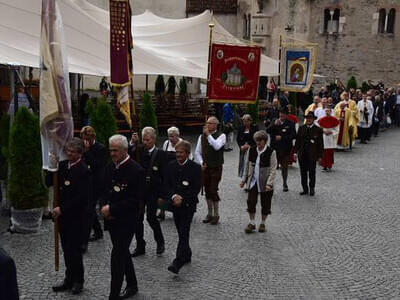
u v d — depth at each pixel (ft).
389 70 103.50
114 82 29.45
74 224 21.22
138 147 26.99
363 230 31.81
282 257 26.76
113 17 28.84
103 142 33.81
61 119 21.90
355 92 77.92
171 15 128.16
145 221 32.37
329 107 50.78
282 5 109.81
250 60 35.99
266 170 30.04
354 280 24.06
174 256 26.37
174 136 30.09
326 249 28.17
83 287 22.39
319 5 105.91
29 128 28.94
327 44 106.73
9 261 9.84
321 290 22.84
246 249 27.76
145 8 127.85
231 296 21.98
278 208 36.32
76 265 21.58
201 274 24.18
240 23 120.88
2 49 41.01
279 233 30.71
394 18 102.27
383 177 47.85
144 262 25.46
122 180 20.26
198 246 28.02
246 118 39.93
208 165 31.60
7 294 9.73
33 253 26.37
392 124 90.63
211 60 35.35
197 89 127.75
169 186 24.23
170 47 80.18
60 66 21.86
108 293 21.90
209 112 76.18
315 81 108.27
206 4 124.67
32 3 48.44
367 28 103.86
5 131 33.83
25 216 29.12
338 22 105.91
